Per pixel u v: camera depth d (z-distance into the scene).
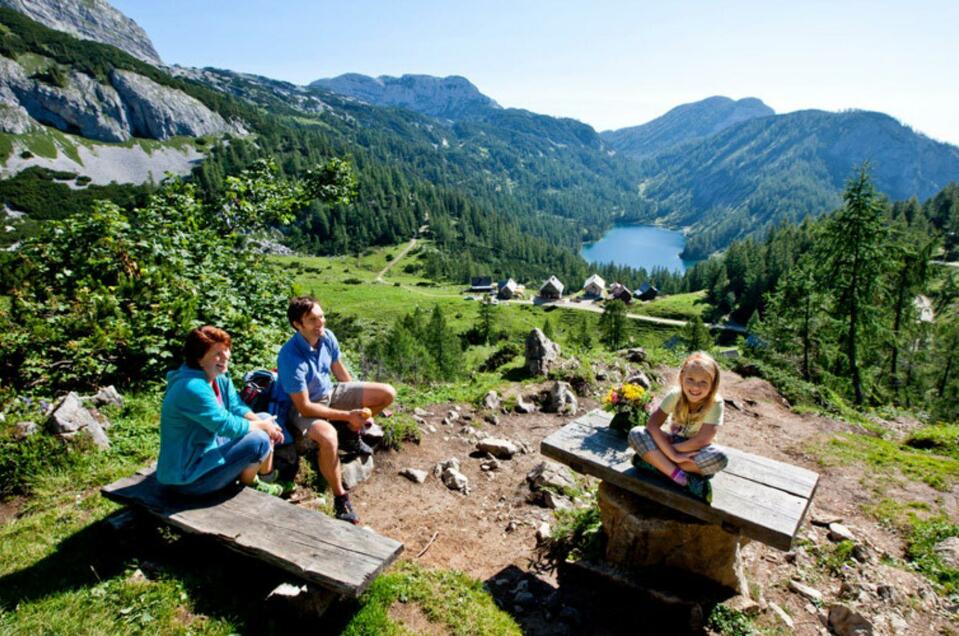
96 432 5.96
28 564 4.06
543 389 10.55
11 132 168.25
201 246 10.06
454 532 5.60
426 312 111.75
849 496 7.54
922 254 27.22
